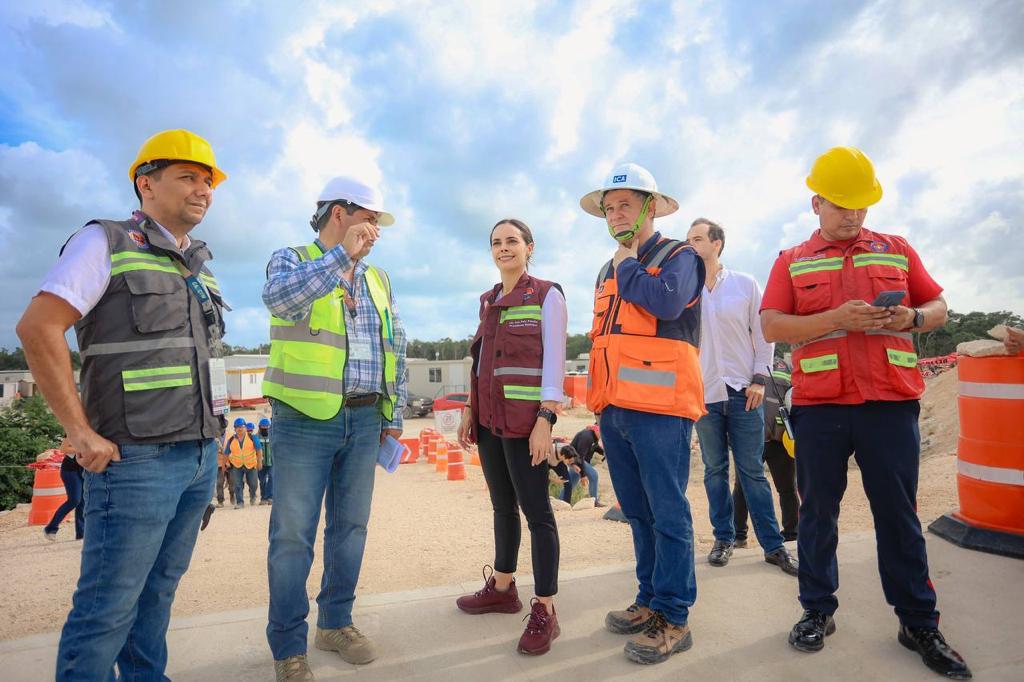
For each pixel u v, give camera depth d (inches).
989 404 152.1
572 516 331.0
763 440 163.0
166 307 89.1
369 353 121.1
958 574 136.9
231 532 339.3
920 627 104.6
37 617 187.9
